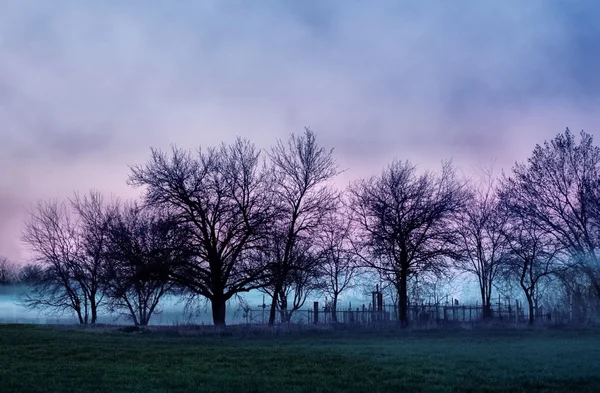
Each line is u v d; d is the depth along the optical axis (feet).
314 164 160.86
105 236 180.96
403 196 151.02
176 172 147.13
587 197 147.02
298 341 103.86
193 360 71.56
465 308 161.27
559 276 152.56
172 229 141.59
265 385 53.21
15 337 102.89
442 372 61.31
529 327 134.31
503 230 166.71
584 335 115.65
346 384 53.67
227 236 146.82
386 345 94.22
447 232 149.38
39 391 50.24
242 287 146.72
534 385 53.06
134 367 65.05
